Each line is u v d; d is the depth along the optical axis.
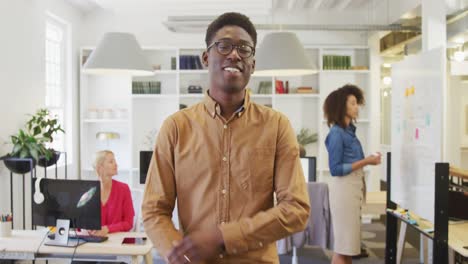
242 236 1.19
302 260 4.84
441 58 2.64
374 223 6.71
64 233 2.88
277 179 1.34
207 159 1.33
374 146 7.02
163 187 1.37
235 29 1.32
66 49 6.70
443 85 2.63
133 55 4.36
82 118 6.94
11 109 4.91
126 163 7.26
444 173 2.56
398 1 6.25
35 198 2.94
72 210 2.86
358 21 7.34
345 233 3.63
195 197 1.34
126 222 3.43
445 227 2.57
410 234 5.82
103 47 4.33
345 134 3.63
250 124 1.35
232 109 1.36
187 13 7.09
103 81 7.22
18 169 4.53
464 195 3.18
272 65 4.19
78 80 7.00
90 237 3.03
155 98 7.32
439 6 4.24
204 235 1.20
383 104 8.19
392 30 6.39
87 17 7.25
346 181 3.62
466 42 4.16
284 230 1.24
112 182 3.54
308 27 6.79
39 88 5.60
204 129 1.35
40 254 2.85
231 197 1.31
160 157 1.38
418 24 6.32
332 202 3.69
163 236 1.28
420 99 2.92
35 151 4.55
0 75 4.68
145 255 2.83
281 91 7.09
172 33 7.29
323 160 7.14
